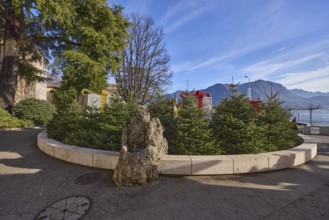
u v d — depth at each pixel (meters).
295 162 5.59
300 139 8.34
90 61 14.00
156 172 4.54
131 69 26.20
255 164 4.99
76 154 5.51
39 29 16.55
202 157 4.93
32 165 5.66
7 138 9.50
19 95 21.67
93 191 4.24
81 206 3.83
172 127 6.19
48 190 4.40
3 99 14.72
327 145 9.62
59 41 16.47
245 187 4.29
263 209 3.55
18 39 15.55
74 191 4.30
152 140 4.58
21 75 18.16
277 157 5.25
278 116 6.88
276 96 7.32
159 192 4.09
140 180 4.28
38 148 7.44
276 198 3.90
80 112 7.50
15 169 5.42
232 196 3.95
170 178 4.59
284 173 5.09
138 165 4.27
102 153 5.25
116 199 3.95
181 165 4.68
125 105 6.78
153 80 27.50
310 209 3.55
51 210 3.77
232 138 5.80
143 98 25.27
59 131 7.44
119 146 5.93
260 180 4.62
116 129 6.22
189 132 5.61
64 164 5.56
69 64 14.00
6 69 15.09
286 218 3.32
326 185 4.49
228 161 4.82
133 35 26.23
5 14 14.16
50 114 15.57
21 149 7.38
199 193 4.05
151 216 3.45
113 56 16.55
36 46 17.45
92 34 14.10
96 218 3.49
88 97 9.44
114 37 15.82
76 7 14.13
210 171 4.75
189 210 3.56
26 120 14.34
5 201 4.08
